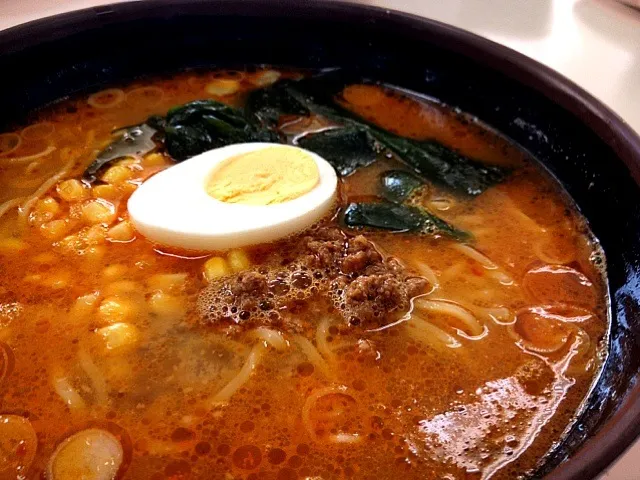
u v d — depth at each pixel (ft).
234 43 0.66
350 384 0.41
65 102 0.63
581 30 0.77
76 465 0.36
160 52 0.65
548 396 0.41
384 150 0.60
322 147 0.59
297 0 0.62
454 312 0.45
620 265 0.47
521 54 0.56
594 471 0.29
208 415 0.39
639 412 0.32
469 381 0.41
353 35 0.64
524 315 0.46
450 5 0.81
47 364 0.41
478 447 0.38
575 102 0.52
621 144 0.47
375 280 0.45
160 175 0.52
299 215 0.50
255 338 0.43
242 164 0.54
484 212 0.54
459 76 0.61
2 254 0.48
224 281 0.46
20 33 0.56
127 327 0.43
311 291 0.46
